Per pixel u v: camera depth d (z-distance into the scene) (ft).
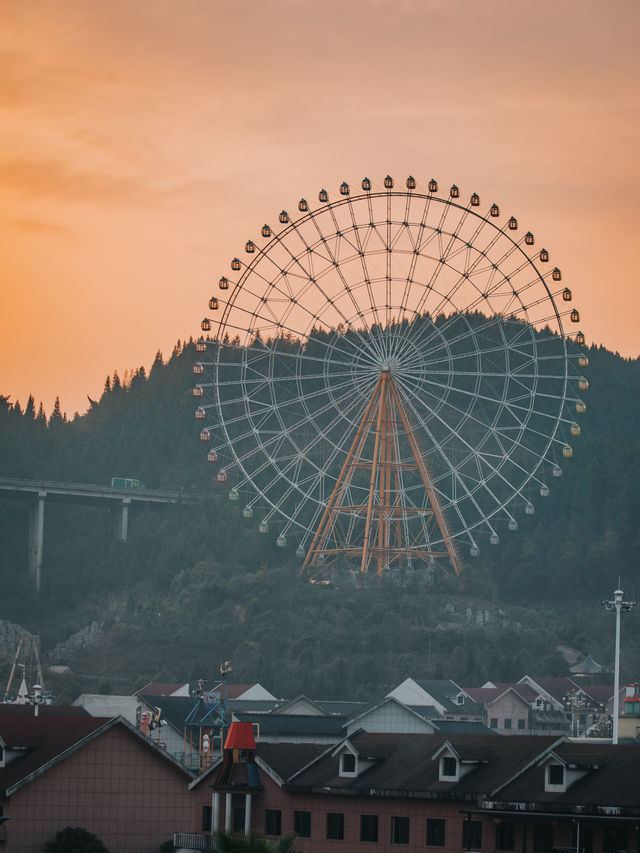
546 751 376.68
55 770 415.44
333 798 404.36
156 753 426.92
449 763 391.04
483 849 374.63
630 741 531.91
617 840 353.10
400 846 390.21
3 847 405.80
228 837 287.28
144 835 421.59
